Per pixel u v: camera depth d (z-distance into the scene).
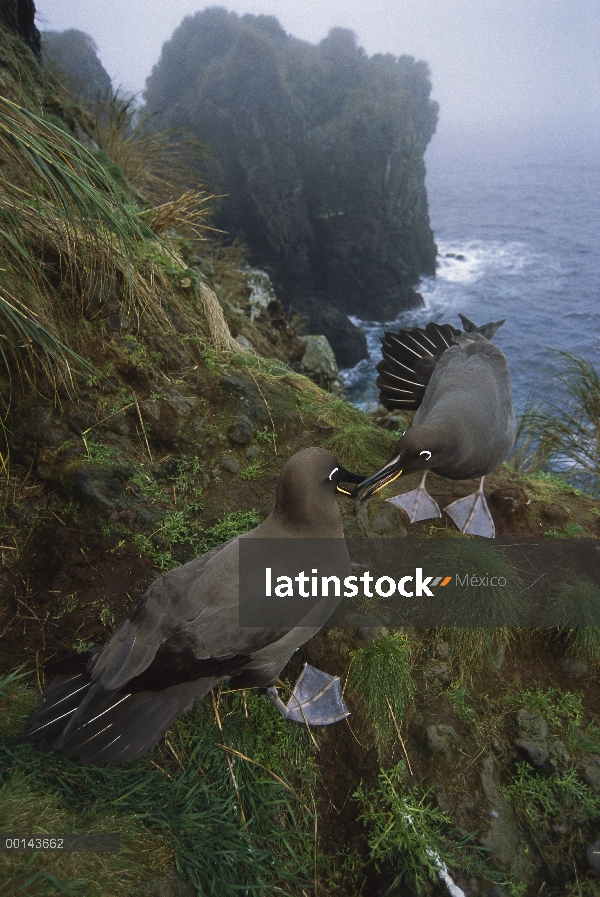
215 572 2.50
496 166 199.75
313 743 3.07
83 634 3.01
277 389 4.44
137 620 2.46
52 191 3.19
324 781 3.05
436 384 4.11
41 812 2.28
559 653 3.43
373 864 2.88
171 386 4.00
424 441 3.31
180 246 5.88
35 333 3.18
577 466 6.34
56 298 3.73
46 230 3.70
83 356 3.76
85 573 3.19
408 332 4.72
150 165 7.77
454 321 40.75
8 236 3.20
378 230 40.34
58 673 2.54
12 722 2.60
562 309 42.72
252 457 3.94
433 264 49.22
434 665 3.27
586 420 6.46
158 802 2.56
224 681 3.02
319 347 9.53
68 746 2.25
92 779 2.53
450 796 2.95
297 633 2.56
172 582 2.53
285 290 39.44
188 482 3.71
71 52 17.95
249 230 38.22
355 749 3.08
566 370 6.60
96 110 7.30
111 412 3.69
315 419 4.33
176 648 2.37
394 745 3.06
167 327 4.21
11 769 2.46
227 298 8.26
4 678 2.78
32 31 6.82
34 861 2.11
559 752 3.10
